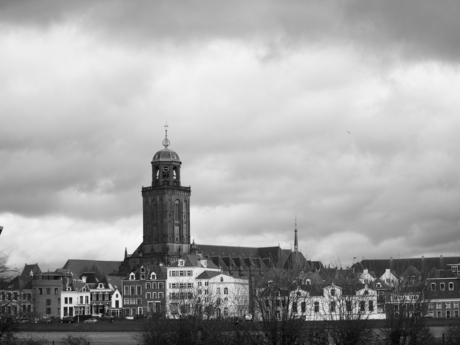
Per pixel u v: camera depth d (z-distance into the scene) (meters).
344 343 152.88
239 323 157.00
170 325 161.50
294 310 152.75
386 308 166.38
